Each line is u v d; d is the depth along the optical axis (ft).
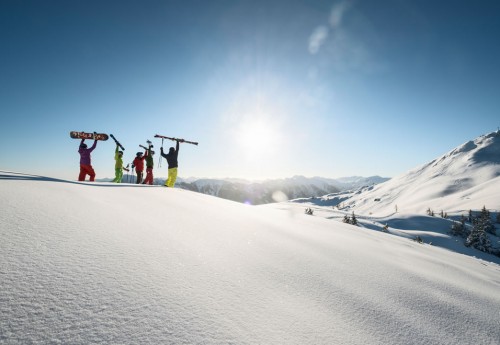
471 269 20.97
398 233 175.11
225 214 18.13
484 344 7.33
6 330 4.06
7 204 9.98
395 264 14.58
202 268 8.19
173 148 38.24
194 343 4.73
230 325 5.56
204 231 12.45
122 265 7.07
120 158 42.93
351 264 12.40
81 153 34.96
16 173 19.29
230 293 7.01
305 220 26.91
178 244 9.83
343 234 22.89
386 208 561.02
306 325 6.25
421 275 13.21
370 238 25.09
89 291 5.54
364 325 6.86
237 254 10.29
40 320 4.42
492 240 209.36
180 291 6.47
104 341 4.30
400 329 7.06
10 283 5.18
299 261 11.11
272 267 9.73
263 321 6.03
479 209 339.36
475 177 569.23
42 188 14.42
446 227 237.04
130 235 9.60
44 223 8.83
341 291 8.80
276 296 7.48
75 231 8.74
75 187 17.15
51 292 5.21
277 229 17.20
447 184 569.64
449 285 12.42
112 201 14.93
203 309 5.92
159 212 14.35
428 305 9.16
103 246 8.02
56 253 6.87
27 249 6.72
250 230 14.85
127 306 5.35
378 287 9.94
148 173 44.68
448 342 6.97
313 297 7.95
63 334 4.25
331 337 5.95
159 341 4.58
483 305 10.52
